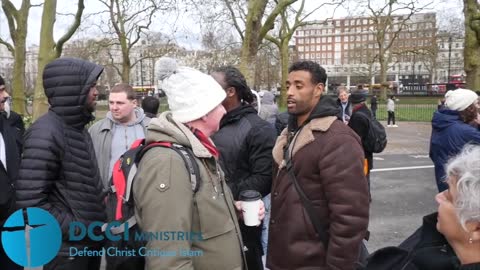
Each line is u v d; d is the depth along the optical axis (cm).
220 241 222
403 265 169
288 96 286
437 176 482
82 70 278
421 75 9662
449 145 459
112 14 2658
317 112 276
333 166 260
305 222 271
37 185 257
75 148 276
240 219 287
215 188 226
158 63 250
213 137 334
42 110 1085
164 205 200
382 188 874
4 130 354
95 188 285
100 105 3033
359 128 539
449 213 150
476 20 1470
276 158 295
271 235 290
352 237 255
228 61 3569
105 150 436
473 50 1527
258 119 340
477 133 447
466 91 471
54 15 1091
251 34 1341
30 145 262
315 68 283
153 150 213
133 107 449
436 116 480
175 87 233
